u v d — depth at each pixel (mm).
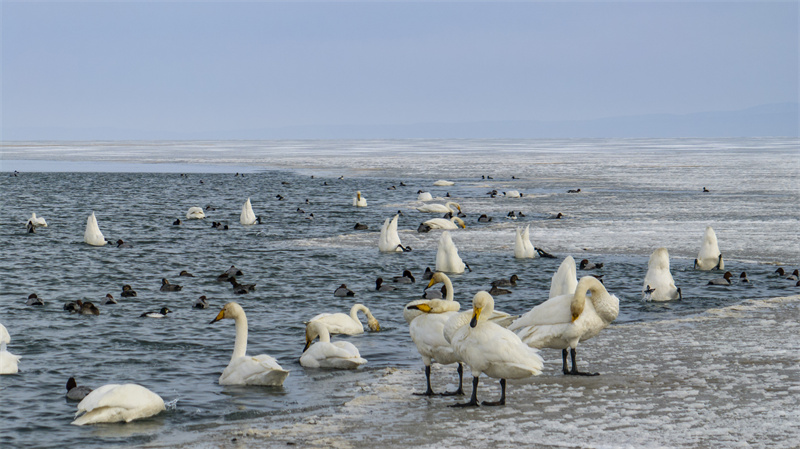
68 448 13562
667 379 16938
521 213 54594
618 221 50938
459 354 15141
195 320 24141
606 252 38469
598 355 19203
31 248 39281
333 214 57781
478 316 14898
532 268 34250
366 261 36219
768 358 18578
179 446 13484
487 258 37156
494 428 13922
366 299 27625
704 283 30016
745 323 22719
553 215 54156
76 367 18875
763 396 15562
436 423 14344
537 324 17281
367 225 50312
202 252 38750
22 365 18984
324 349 18766
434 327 16062
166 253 38344
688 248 39156
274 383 17344
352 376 18109
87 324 23375
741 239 41656
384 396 16328
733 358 18625
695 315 24172
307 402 16109
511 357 14578
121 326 23203
